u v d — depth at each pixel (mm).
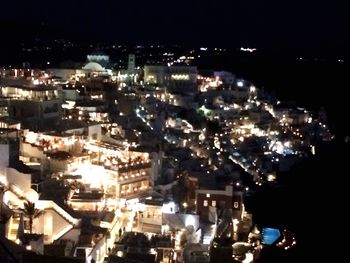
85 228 60344
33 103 97188
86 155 81438
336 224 97562
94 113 110125
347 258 82500
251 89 195125
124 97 132125
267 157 133000
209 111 150500
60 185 68938
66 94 118812
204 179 91062
